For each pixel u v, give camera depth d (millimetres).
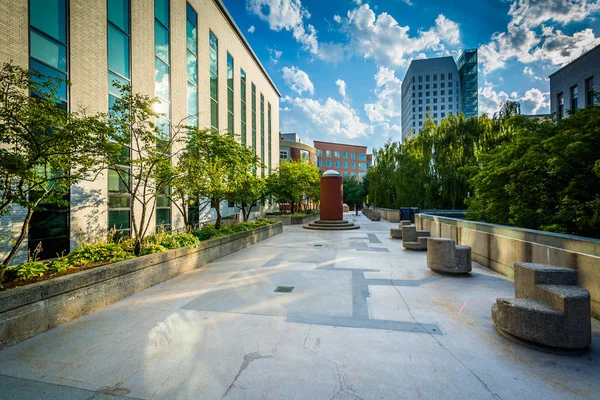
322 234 16656
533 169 10211
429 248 7438
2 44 7121
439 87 122625
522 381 2992
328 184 20672
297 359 3432
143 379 3074
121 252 6668
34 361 3441
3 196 4609
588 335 3434
